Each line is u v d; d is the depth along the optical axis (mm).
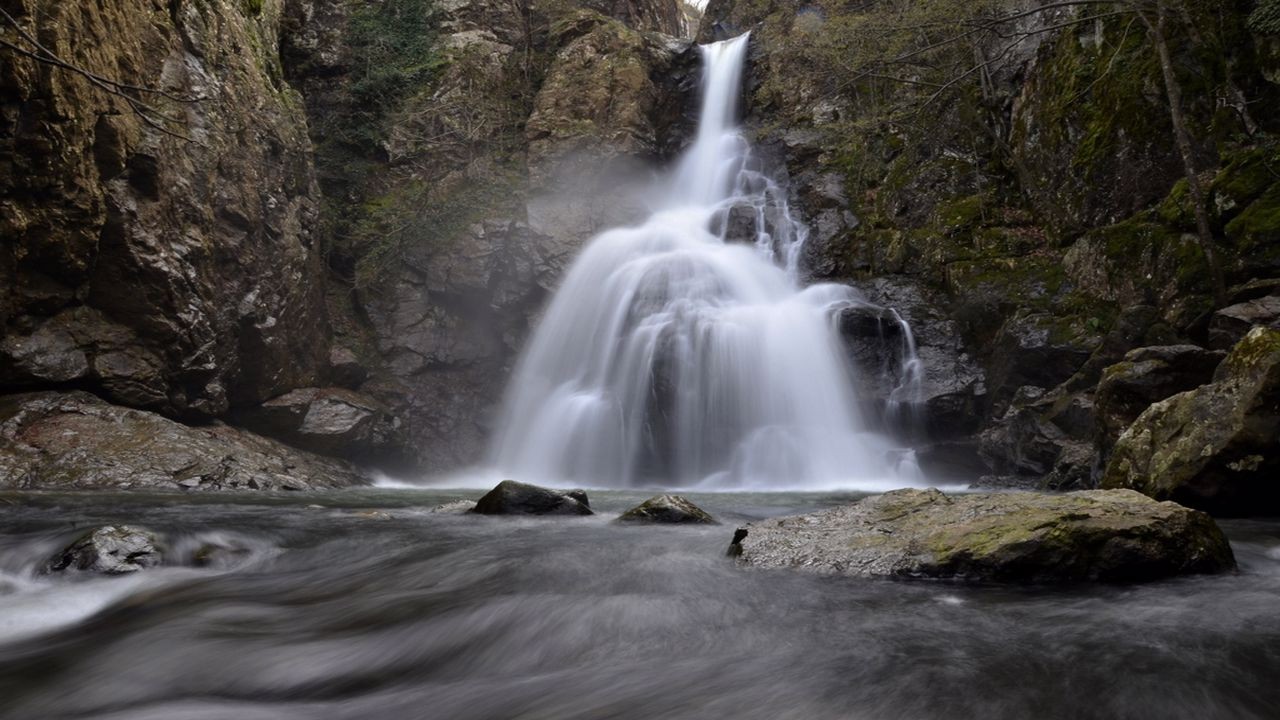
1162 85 16516
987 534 5957
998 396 17203
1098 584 5605
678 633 4867
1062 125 19016
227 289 17125
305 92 24391
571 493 10023
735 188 27891
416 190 24141
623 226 25453
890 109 24062
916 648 4340
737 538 6977
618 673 4375
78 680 4676
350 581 6594
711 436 19656
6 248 13297
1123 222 16234
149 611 5887
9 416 13516
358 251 23219
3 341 13703
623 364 20953
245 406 17875
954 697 3691
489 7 28812
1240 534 7746
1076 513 5984
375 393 21297
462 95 26141
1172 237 14836
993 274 18719
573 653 4754
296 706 4270
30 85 12562
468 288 22672
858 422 18969
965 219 20578
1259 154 14156
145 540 7266
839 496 14484
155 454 13883
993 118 22203
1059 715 3477
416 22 26344
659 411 20078
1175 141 16141
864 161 24469
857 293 20703
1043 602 5148
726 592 5594
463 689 4383
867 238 22672
